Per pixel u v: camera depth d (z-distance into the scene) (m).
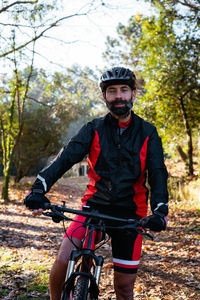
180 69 12.57
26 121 17.33
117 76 2.21
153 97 13.48
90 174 2.35
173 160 22.17
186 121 13.60
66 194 16.16
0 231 6.89
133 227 1.85
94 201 2.28
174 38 12.65
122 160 2.23
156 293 3.82
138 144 2.24
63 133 19.02
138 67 14.98
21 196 13.09
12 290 3.70
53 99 16.27
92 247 2.00
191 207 9.88
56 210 1.93
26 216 9.05
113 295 3.72
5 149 12.16
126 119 2.25
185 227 7.48
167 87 12.90
